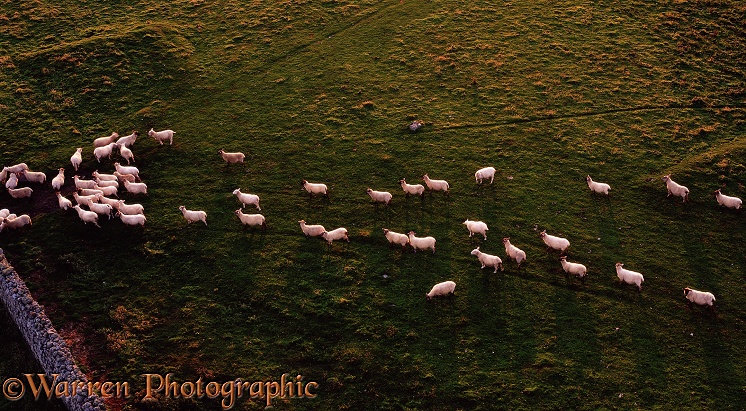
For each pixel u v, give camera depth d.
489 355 27.11
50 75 46.81
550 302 29.36
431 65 46.75
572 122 41.03
